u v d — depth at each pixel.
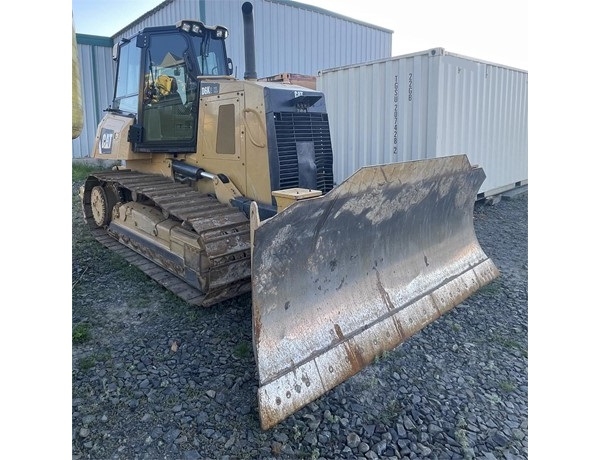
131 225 5.09
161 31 4.64
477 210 8.34
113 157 5.38
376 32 13.59
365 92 6.82
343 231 3.16
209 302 3.89
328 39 12.31
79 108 2.53
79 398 2.83
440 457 2.46
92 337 3.58
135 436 2.53
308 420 2.66
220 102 4.25
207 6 10.14
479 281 4.61
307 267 2.96
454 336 3.70
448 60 6.18
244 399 2.84
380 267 3.60
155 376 3.07
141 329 3.71
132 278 4.79
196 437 2.52
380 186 3.17
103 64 12.61
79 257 5.38
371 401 2.86
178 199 4.23
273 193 3.41
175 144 4.72
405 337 3.50
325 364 2.90
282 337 2.78
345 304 3.25
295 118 4.03
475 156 7.36
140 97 4.99
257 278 2.65
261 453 2.43
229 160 4.23
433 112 6.11
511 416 2.80
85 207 6.23
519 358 3.44
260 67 10.98
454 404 2.88
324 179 4.29
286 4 11.23
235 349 3.40
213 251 3.61
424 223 4.02
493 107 7.75
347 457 2.43
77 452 2.41
